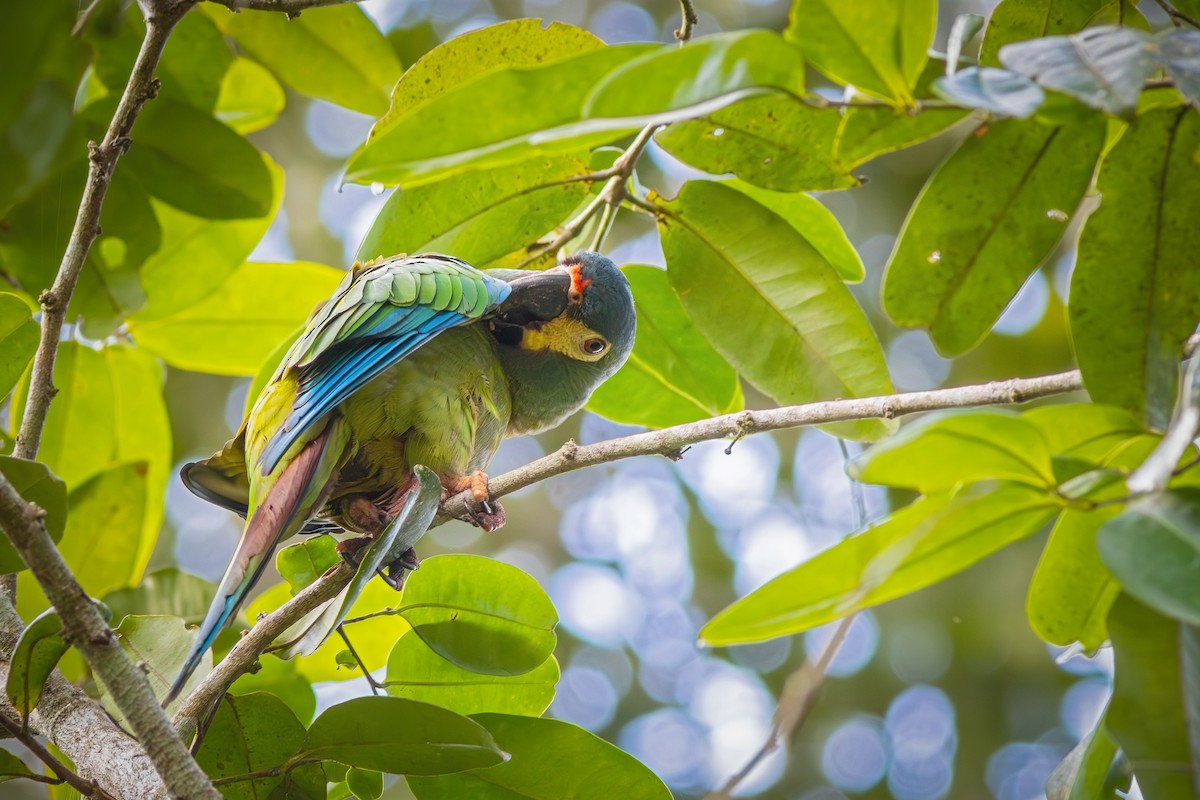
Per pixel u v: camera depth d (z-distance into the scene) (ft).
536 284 26.71
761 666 50.65
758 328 23.94
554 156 23.32
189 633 21.20
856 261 26.13
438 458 24.81
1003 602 46.21
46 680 17.29
